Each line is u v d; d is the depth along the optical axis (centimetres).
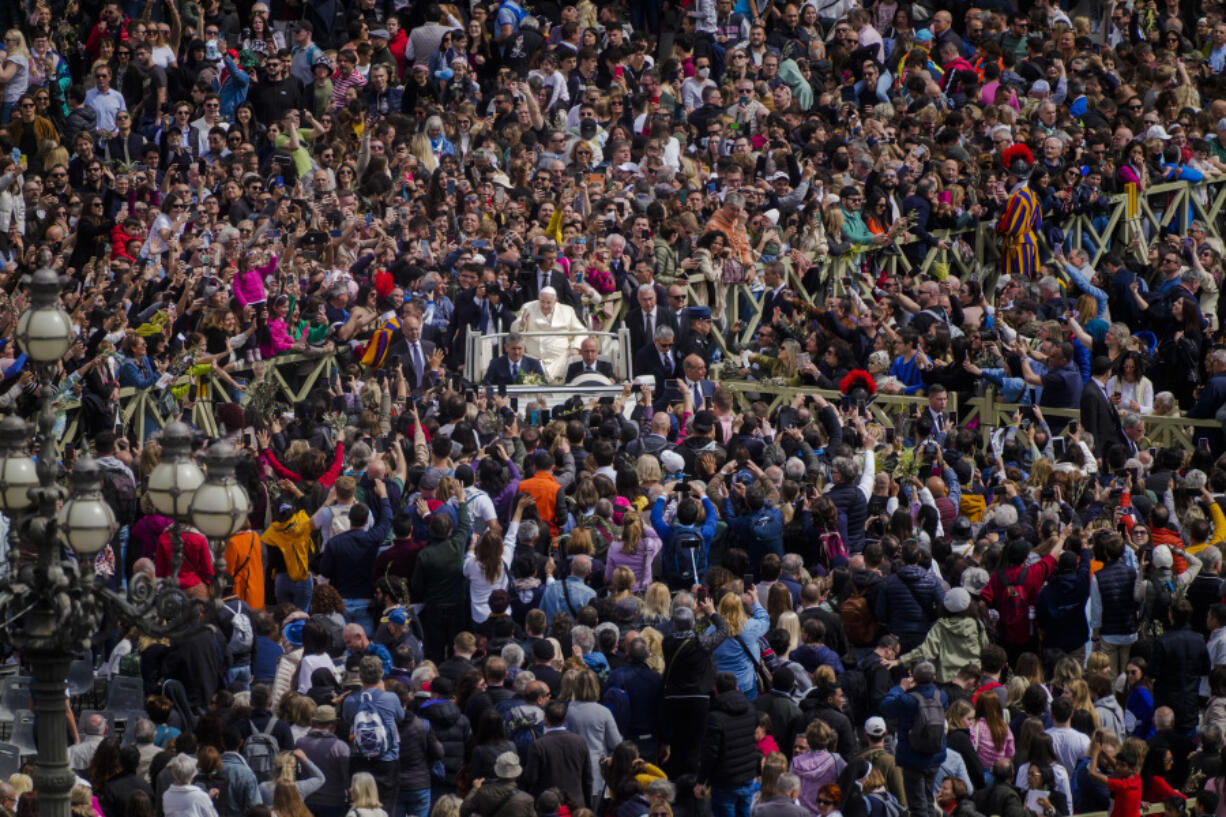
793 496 7200
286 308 8906
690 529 6744
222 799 5269
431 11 12012
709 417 7762
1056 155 11562
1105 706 6356
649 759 6031
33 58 11025
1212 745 6178
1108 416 9012
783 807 5391
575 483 7250
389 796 5622
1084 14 14188
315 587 6241
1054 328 9575
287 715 5659
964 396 9412
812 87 12294
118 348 8238
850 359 9581
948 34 12706
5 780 5703
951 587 6856
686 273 9969
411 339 9069
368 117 11275
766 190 10662
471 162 10575
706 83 11994
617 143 11044
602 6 13225
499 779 5256
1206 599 6956
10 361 7900
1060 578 6850
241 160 10400
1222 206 12488
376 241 9719
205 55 11362
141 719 5597
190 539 6206
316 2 12244
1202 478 7856
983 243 11212
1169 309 10625
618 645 6178
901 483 7638
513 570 6500
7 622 3969
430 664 5938
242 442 7125
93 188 10094
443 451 7044
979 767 5978
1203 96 13325
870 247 10712
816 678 5962
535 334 9300
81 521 3944
